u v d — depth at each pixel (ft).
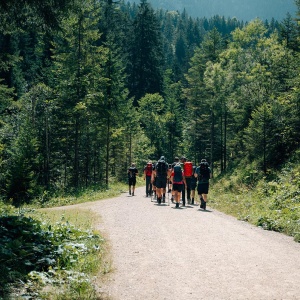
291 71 99.55
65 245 22.75
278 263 20.66
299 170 59.00
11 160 94.22
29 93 113.60
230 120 153.17
